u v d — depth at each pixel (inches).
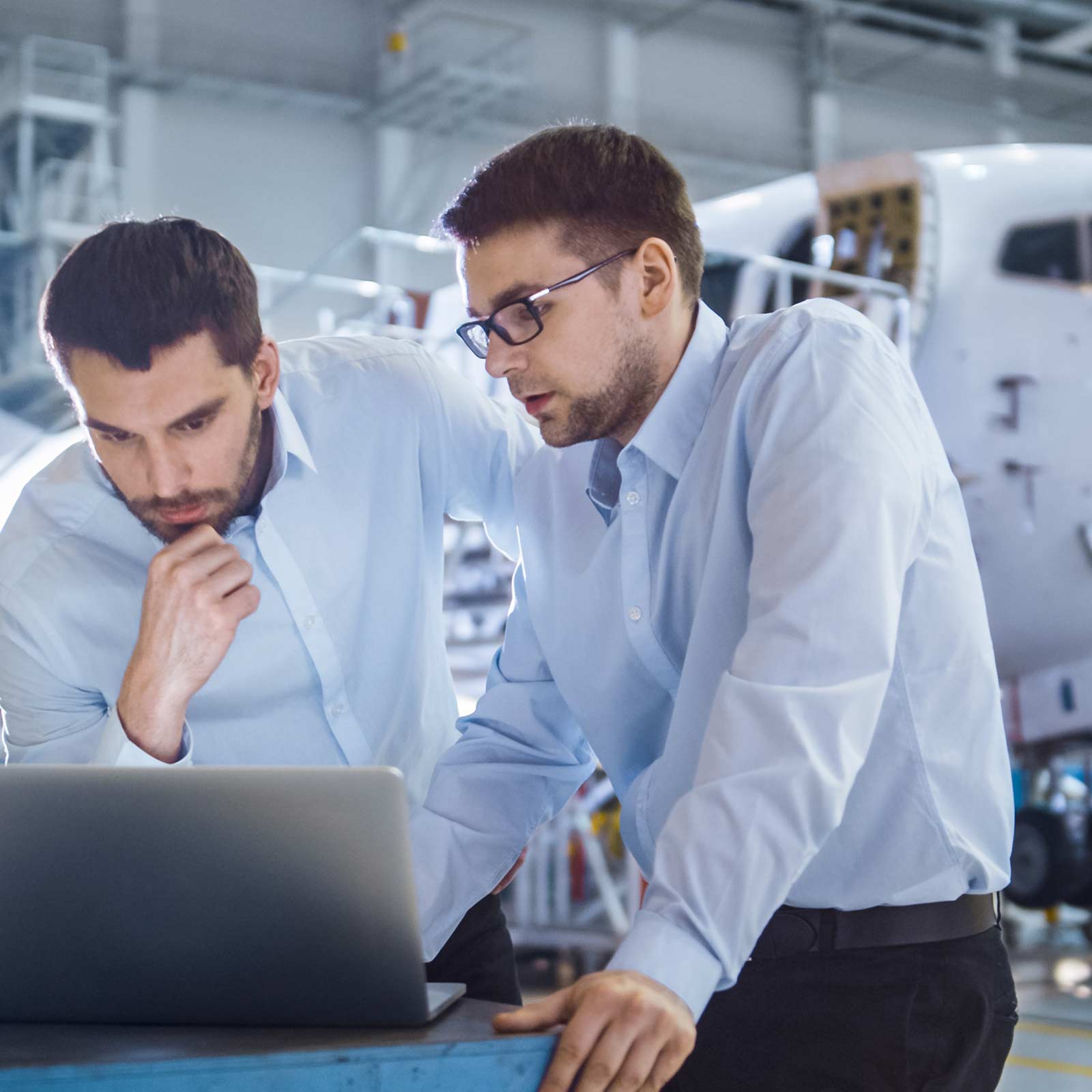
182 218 44.8
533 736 50.1
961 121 497.4
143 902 32.4
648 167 42.0
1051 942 238.5
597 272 40.7
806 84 467.2
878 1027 39.4
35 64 355.6
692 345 43.8
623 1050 29.5
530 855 199.0
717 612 42.4
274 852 31.2
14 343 333.1
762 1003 40.6
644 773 45.7
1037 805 226.4
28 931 33.4
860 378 38.7
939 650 40.3
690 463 43.7
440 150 417.4
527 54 422.3
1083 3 472.4
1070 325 190.7
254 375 45.9
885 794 39.9
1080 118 518.0
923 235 195.5
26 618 50.9
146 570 51.5
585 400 41.7
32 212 339.9
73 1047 31.1
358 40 414.6
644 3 438.0
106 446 44.8
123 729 43.1
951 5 462.6
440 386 56.7
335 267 402.6
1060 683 203.2
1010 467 193.2
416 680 55.9
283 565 51.6
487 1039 30.0
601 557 46.6
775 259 198.2
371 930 31.4
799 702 33.8
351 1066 29.3
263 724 53.3
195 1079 28.7
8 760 54.0
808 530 36.1
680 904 32.0
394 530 54.8
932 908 39.9
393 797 30.3
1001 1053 40.5
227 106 393.1
